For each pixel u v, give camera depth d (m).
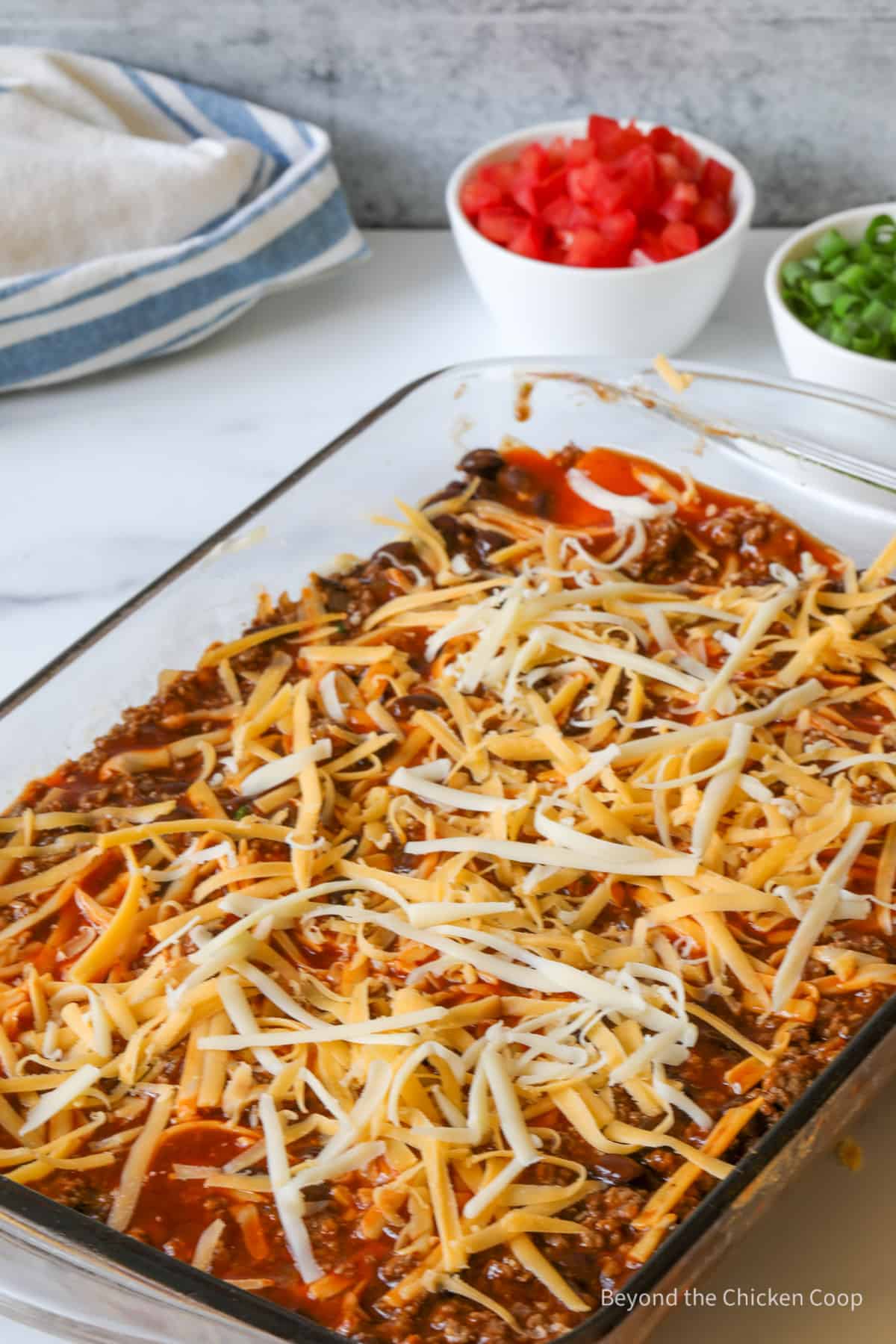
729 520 0.86
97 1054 0.72
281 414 0.97
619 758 0.77
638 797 0.76
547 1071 0.71
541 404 0.89
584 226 0.95
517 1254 0.68
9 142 0.97
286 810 0.77
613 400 0.89
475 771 0.78
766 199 1.04
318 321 1.01
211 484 0.94
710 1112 0.70
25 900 0.76
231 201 0.99
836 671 0.81
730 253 0.94
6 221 0.97
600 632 0.82
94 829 0.78
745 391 0.87
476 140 1.03
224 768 0.79
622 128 1.01
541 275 0.93
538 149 0.97
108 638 0.81
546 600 0.81
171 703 0.81
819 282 0.94
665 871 0.74
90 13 1.00
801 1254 0.71
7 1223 0.67
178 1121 0.71
